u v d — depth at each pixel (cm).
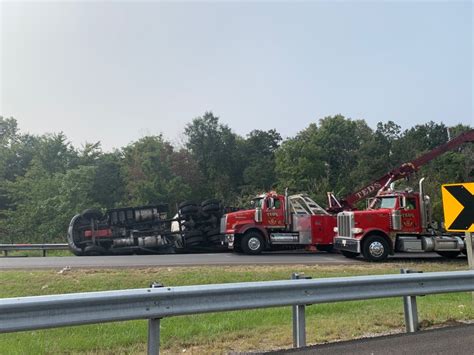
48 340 630
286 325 733
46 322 446
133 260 1808
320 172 6625
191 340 643
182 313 520
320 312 828
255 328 713
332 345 600
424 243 1833
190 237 2491
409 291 673
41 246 2561
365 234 1798
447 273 709
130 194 5097
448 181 5038
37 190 4444
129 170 5375
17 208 4497
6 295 1038
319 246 2316
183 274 1271
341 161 7931
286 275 1284
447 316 774
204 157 7156
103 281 1165
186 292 518
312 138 7975
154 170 5212
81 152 5547
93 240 2416
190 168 5947
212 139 7256
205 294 529
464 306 853
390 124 9062
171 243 2527
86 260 1825
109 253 2427
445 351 566
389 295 657
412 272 702
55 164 5375
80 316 463
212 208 2538
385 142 8288
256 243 2195
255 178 7012
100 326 710
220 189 6188
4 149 5997
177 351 602
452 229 836
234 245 2217
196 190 5812
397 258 1928
